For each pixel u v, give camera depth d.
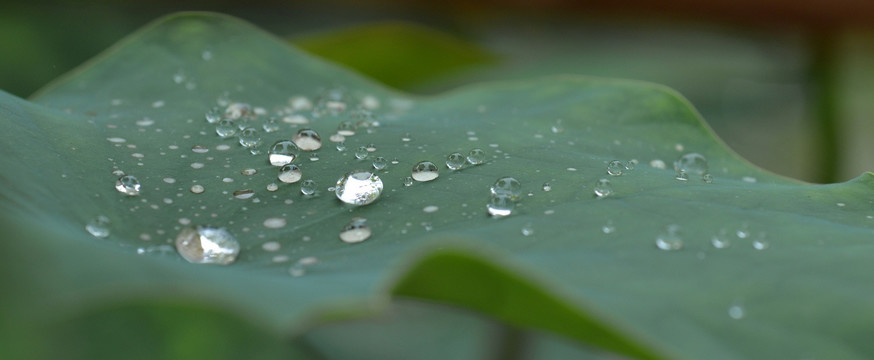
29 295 0.32
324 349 0.46
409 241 0.38
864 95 0.87
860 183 0.41
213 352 0.36
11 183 0.37
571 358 0.48
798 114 0.83
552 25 0.83
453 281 0.33
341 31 0.61
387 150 0.42
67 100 0.46
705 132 0.45
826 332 0.34
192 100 0.46
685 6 0.68
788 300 0.35
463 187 0.40
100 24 0.74
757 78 0.81
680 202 0.39
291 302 0.33
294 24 0.86
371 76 0.68
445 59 0.65
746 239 0.37
